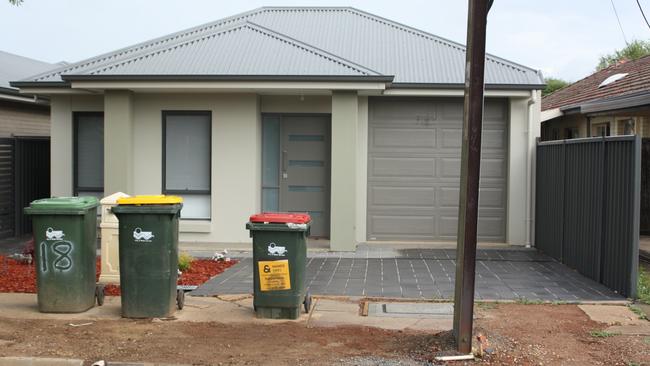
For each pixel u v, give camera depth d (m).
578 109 14.17
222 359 6.02
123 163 12.28
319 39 14.86
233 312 7.68
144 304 7.36
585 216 9.77
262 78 11.46
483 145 12.90
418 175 12.89
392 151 12.90
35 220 7.51
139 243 7.34
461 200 6.16
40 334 6.75
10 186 14.01
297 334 6.79
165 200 7.37
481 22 5.89
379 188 12.93
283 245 7.32
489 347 6.20
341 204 11.83
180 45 12.91
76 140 13.16
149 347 6.34
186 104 12.56
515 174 12.66
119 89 12.01
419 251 12.02
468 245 6.02
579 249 10.03
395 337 6.67
